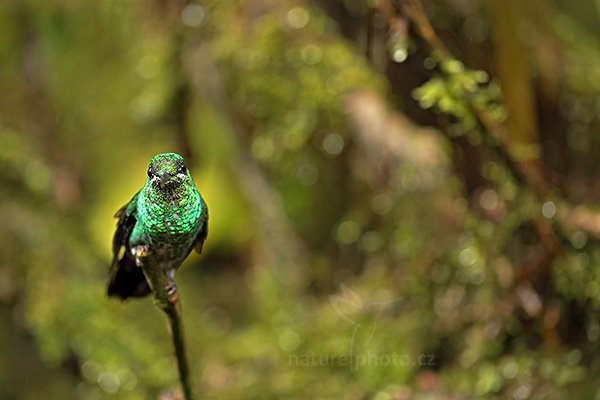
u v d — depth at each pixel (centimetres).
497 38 739
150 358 871
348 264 959
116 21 999
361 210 909
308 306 920
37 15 1038
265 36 873
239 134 970
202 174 1041
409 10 663
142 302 960
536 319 746
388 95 811
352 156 917
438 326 809
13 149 976
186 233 498
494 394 748
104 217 1041
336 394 823
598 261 731
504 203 736
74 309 901
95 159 1071
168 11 941
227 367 895
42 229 982
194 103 987
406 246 831
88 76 1050
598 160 867
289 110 892
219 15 913
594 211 738
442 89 675
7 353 988
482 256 760
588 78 878
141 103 981
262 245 999
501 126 700
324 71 858
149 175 489
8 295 975
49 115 1053
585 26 990
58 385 962
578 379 729
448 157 791
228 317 1058
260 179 980
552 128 857
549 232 718
